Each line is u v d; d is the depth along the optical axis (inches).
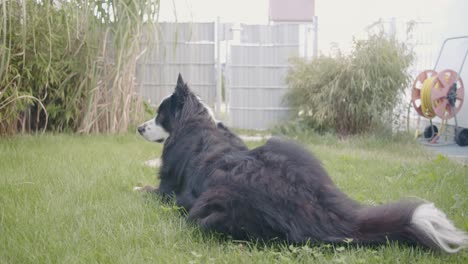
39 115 301.4
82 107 304.0
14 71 251.8
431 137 332.2
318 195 108.7
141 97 325.1
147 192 158.6
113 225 121.1
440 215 103.4
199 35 374.6
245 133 363.3
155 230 119.2
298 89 357.1
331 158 240.1
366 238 103.3
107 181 172.2
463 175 190.5
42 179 167.9
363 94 330.6
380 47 332.5
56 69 281.0
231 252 103.6
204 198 116.3
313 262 96.3
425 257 98.8
